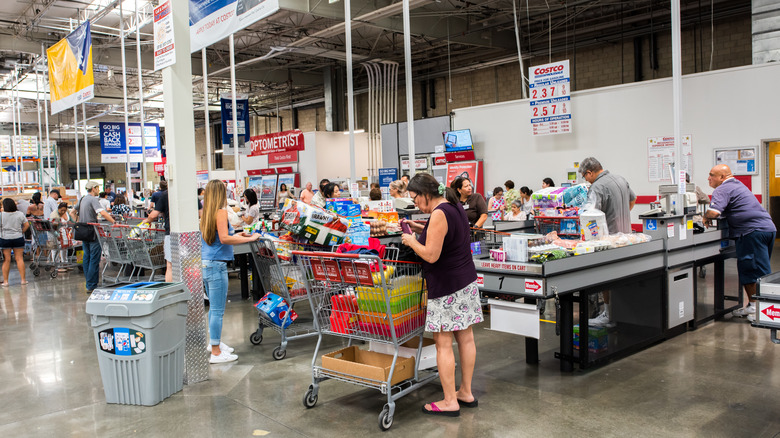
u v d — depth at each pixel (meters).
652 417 3.39
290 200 5.22
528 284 3.83
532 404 3.66
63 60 10.60
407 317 3.61
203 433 3.40
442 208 3.42
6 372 4.79
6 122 29.48
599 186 5.05
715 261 5.70
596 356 4.40
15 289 9.06
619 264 4.38
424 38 17.89
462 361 3.64
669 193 5.00
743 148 9.99
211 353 4.82
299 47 16.97
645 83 11.02
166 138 4.38
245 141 14.52
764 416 3.37
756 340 4.93
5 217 9.19
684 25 15.07
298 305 6.95
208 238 4.68
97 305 3.88
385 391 3.42
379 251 3.78
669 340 5.02
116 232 8.20
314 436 3.31
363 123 23.64
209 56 20.66
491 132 13.80
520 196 10.96
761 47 10.05
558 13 16.00
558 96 12.02
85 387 4.37
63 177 37.88
